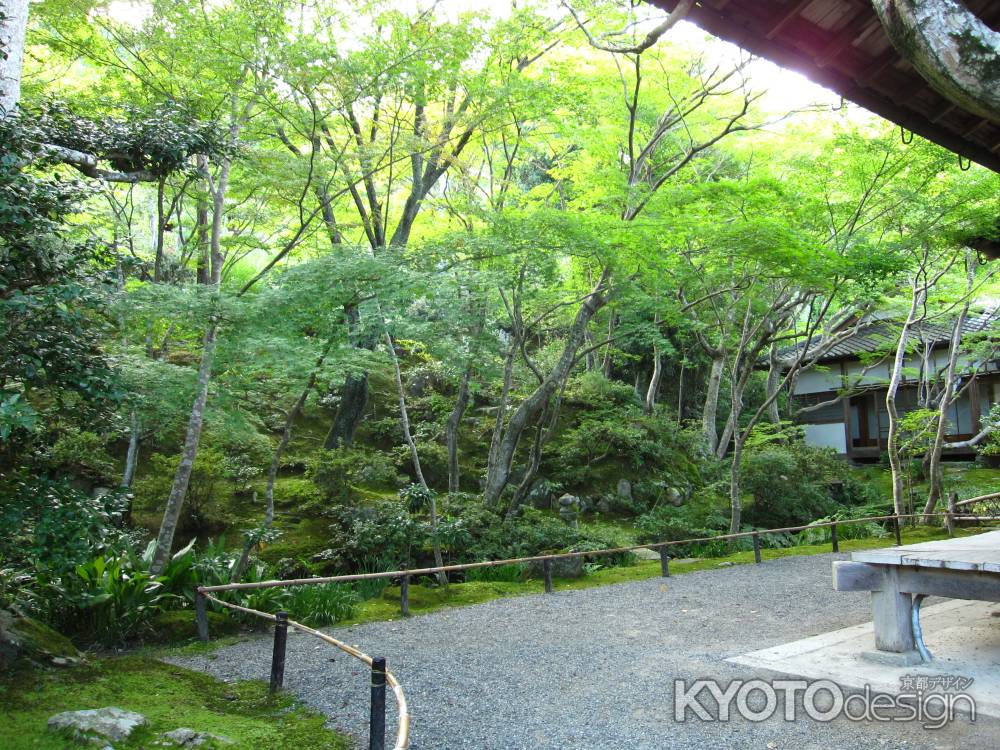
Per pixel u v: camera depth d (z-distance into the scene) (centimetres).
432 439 1441
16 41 570
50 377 461
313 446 1369
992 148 516
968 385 1881
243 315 710
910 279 1472
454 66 882
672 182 1442
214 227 805
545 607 770
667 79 1228
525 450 1484
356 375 905
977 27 227
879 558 489
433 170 1200
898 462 1399
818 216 1176
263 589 704
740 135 1512
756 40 423
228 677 514
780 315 1469
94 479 991
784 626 642
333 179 917
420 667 536
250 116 841
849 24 416
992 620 611
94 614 602
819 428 2320
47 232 462
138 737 380
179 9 741
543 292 1280
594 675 501
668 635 620
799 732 380
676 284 1249
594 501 1382
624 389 1725
